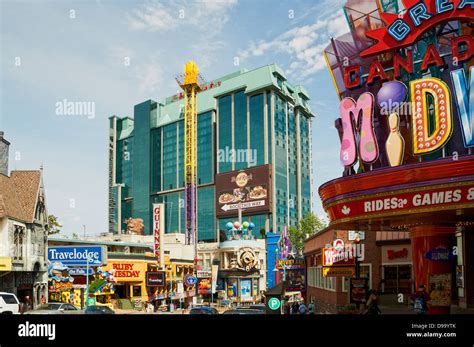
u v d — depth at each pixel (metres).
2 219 37.81
